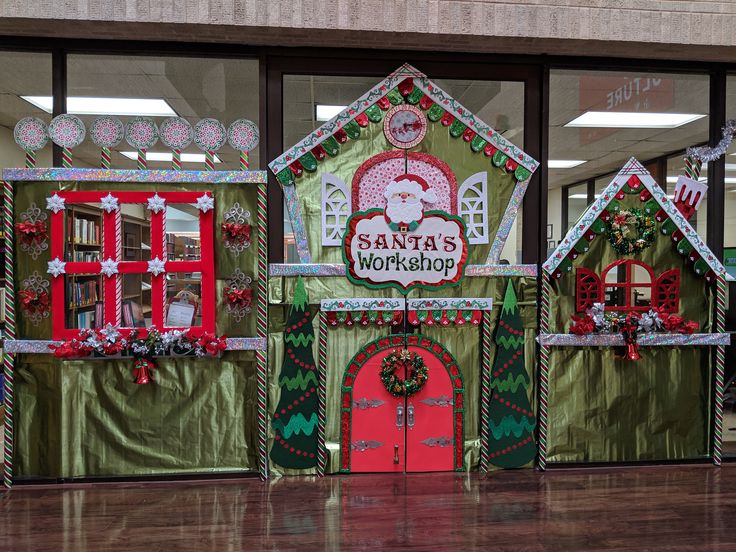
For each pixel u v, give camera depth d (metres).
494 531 2.47
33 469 2.96
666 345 3.23
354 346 3.07
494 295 3.12
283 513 2.63
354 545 2.34
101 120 2.90
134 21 2.74
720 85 3.27
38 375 2.94
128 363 2.98
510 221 3.12
